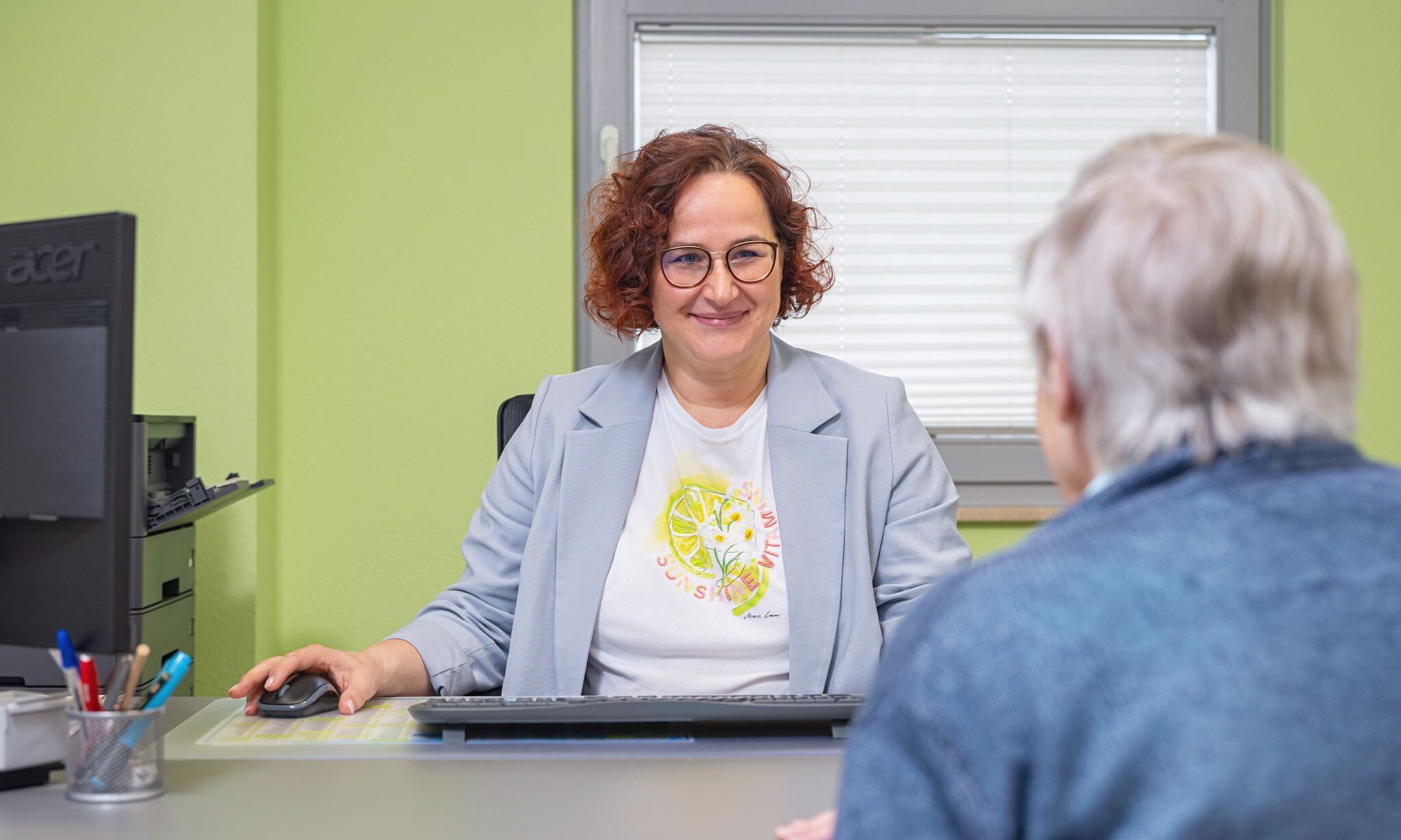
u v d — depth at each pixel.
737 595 1.38
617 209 1.47
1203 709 0.42
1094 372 0.51
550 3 2.42
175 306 2.26
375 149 2.41
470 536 1.48
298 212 2.40
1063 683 0.44
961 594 0.49
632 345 2.49
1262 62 2.55
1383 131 2.49
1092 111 2.56
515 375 2.42
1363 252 2.49
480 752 0.95
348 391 2.41
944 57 2.55
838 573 1.36
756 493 1.43
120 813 0.78
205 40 2.27
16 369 0.91
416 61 2.41
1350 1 2.49
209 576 2.25
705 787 0.84
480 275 2.42
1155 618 0.44
